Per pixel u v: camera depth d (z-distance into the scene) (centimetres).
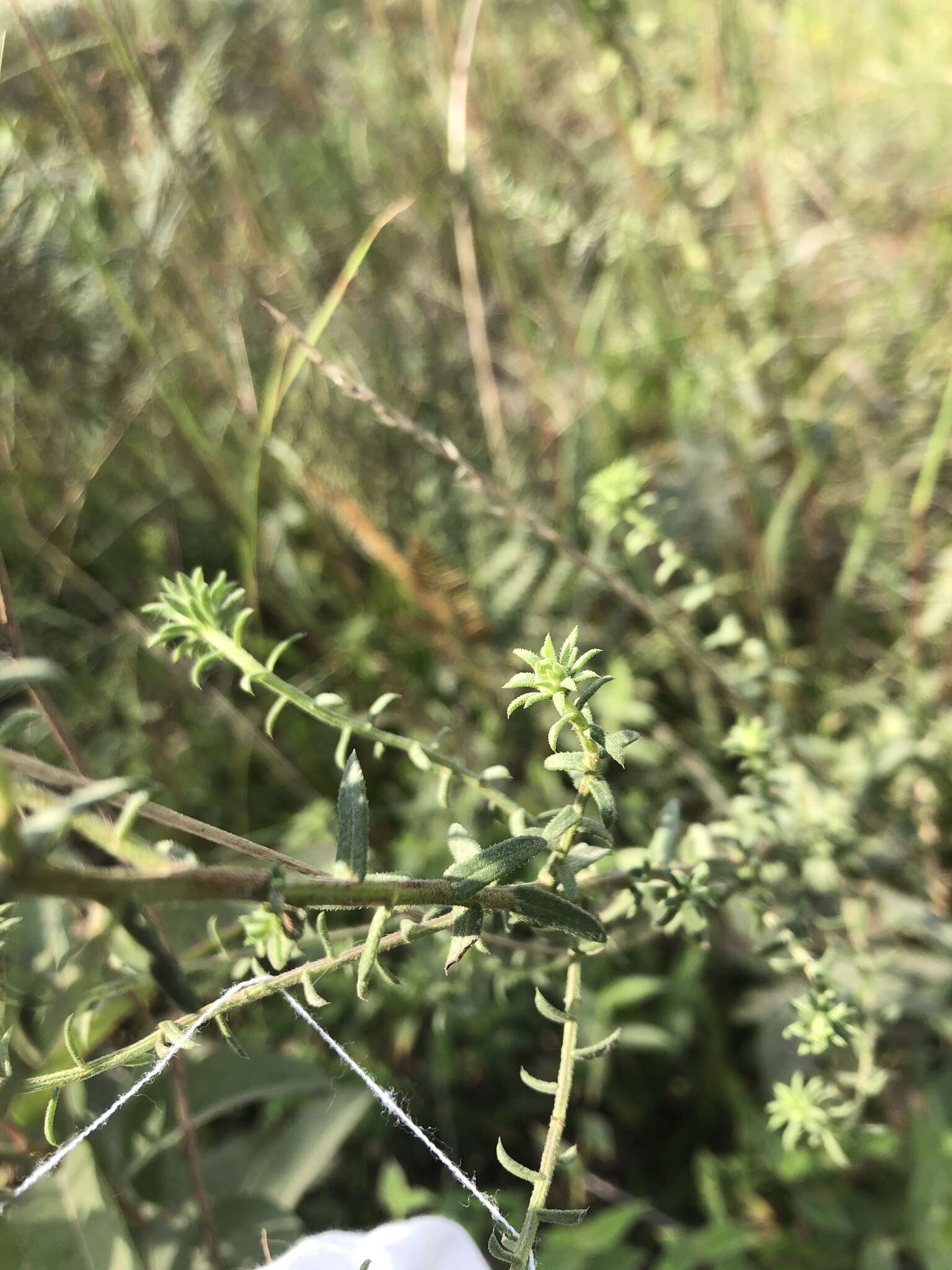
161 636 15
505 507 25
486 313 42
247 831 35
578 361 38
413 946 27
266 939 12
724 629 26
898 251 45
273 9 44
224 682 38
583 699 12
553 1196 29
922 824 29
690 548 39
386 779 36
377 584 38
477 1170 30
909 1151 27
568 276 44
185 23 38
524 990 29
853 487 39
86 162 34
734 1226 26
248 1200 22
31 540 38
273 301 39
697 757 33
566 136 47
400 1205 25
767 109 42
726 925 30
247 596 38
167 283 37
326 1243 15
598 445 39
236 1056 24
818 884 24
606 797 12
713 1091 30
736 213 43
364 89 45
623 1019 30
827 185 44
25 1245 18
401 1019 29
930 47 46
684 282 39
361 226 44
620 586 26
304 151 48
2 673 8
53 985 18
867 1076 20
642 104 33
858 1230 26
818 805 25
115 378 40
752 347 38
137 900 8
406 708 36
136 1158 22
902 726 31
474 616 36
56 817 7
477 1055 29
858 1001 23
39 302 38
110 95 38
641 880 16
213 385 41
